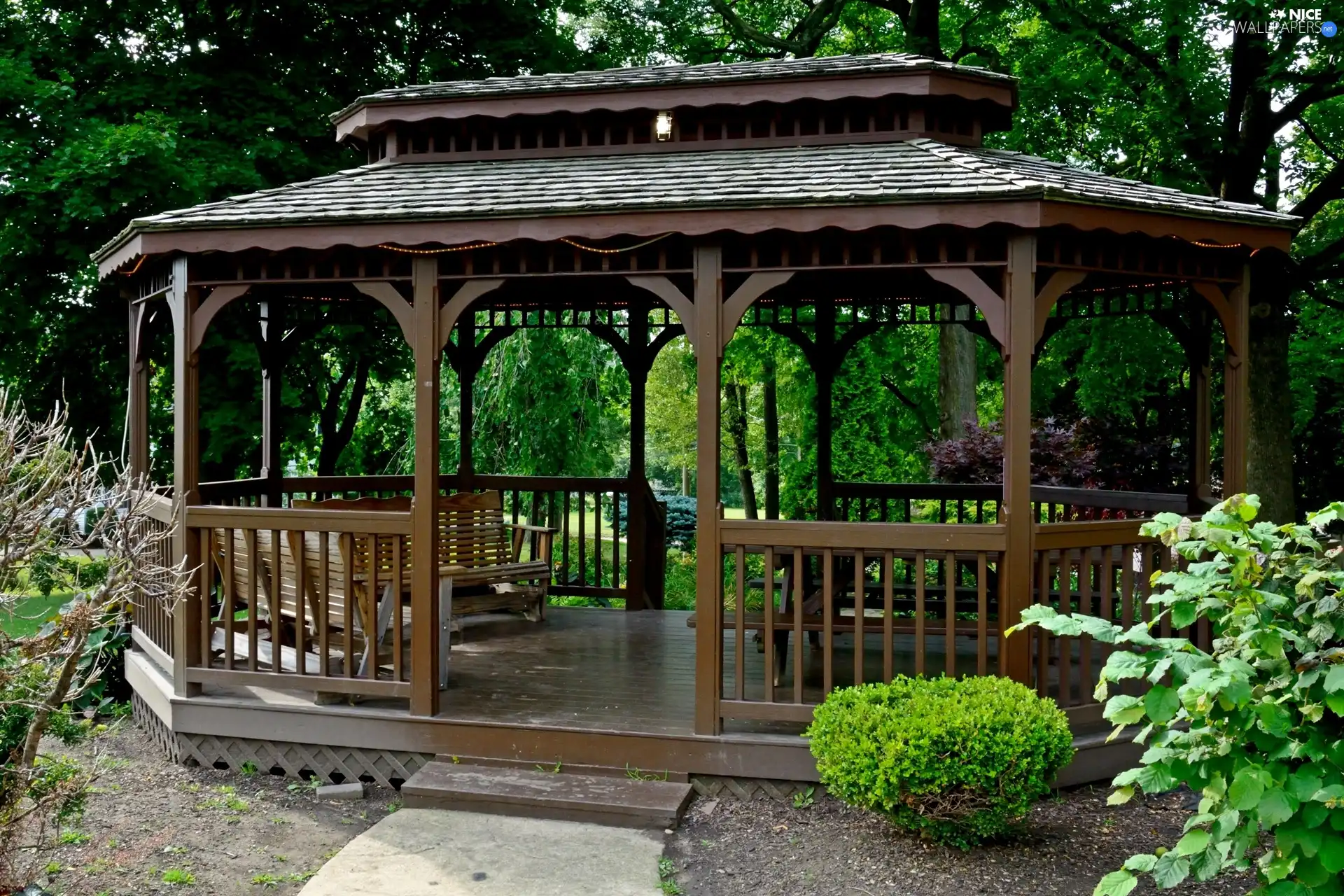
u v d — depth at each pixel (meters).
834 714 4.46
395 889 4.12
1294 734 2.93
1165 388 14.57
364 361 11.68
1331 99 12.11
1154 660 3.04
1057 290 4.96
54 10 10.93
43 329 10.59
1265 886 2.99
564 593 8.95
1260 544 3.07
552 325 8.87
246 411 10.25
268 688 5.90
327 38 11.73
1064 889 4.04
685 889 4.18
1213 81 11.47
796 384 19.08
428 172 6.34
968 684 4.55
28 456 4.16
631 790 4.92
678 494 25.59
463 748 5.32
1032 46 14.22
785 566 6.57
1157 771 3.03
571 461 13.76
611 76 6.59
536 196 5.30
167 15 11.27
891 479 17.20
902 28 15.84
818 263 5.02
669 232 4.89
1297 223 5.27
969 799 4.22
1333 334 13.74
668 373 20.84
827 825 4.75
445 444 14.09
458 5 11.90
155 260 5.96
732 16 15.18
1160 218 4.95
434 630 5.39
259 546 5.96
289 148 10.62
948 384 13.35
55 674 4.10
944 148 5.66
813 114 6.18
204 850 4.65
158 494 6.70
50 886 4.21
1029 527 4.82
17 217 9.23
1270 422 11.18
